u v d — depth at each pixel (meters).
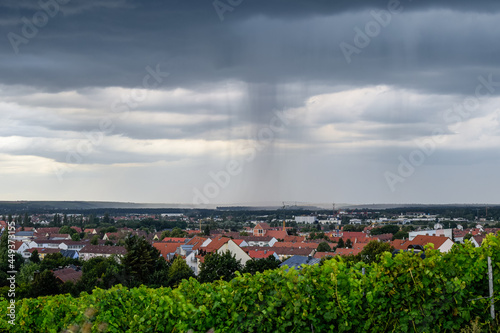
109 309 13.96
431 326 10.08
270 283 10.98
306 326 10.48
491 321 10.03
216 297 11.36
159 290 14.32
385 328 10.23
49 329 15.52
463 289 10.12
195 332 11.42
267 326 10.66
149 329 12.12
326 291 10.47
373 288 10.34
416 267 10.19
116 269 64.69
